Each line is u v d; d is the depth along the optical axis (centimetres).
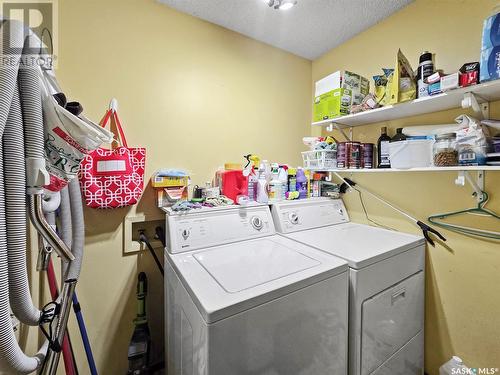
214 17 158
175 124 150
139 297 134
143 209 141
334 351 99
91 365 114
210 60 163
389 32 157
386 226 163
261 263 105
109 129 129
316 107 175
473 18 120
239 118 177
